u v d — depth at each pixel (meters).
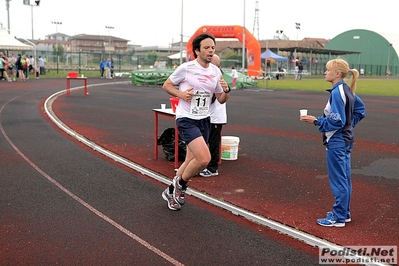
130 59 50.34
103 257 4.05
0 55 29.45
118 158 7.68
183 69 4.95
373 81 42.59
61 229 4.67
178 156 7.40
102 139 9.51
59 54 49.06
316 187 6.17
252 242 4.40
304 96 22.69
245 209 5.23
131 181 6.46
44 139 9.48
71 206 5.38
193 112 4.99
